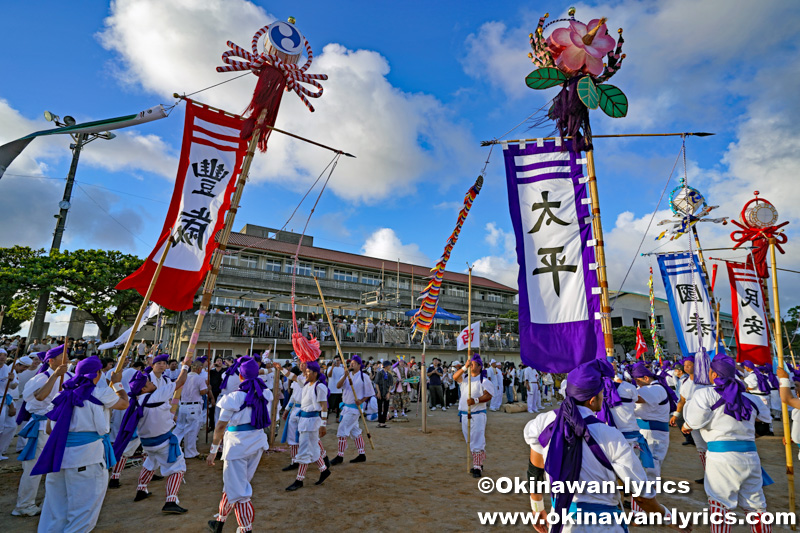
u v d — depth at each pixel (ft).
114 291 71.20
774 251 17.21
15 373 28.73
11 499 19.25
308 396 21.71
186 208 19.26
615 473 8.23
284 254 101.14
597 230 17.31
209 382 34.53
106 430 14.37
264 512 17.61
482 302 129.49
